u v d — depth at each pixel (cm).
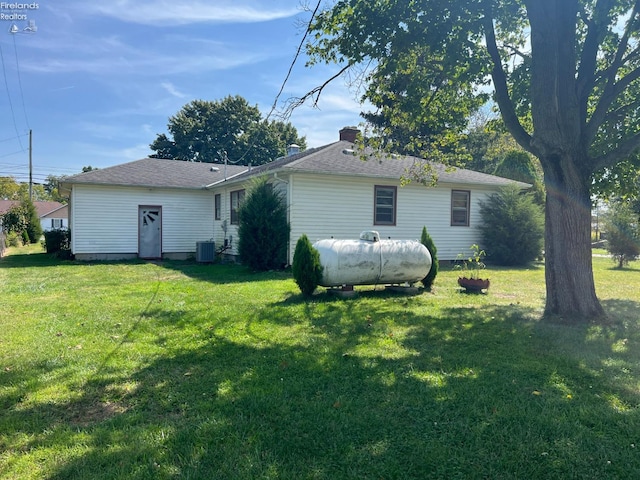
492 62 688
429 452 271
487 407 339
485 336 559
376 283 899
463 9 621
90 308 730
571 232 648
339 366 436
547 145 627
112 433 295
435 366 439
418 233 1558
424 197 1566
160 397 360
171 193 1859
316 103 782
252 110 4053
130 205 1789
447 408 336
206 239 1931
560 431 299
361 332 579
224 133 3994
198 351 488
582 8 721
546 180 664
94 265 1540
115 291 930
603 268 1603
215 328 596
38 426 309
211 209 1944
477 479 245
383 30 655
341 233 1420
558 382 395
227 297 848
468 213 1661
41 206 5291
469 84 839
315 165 1366
